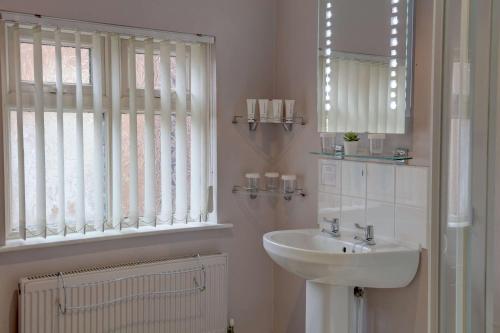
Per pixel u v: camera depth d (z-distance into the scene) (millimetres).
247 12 2771
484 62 695
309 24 2607
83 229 2328
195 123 2617
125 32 2389
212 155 2701
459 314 750
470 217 729
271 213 2928
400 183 2070
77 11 2273
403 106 2000
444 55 784
